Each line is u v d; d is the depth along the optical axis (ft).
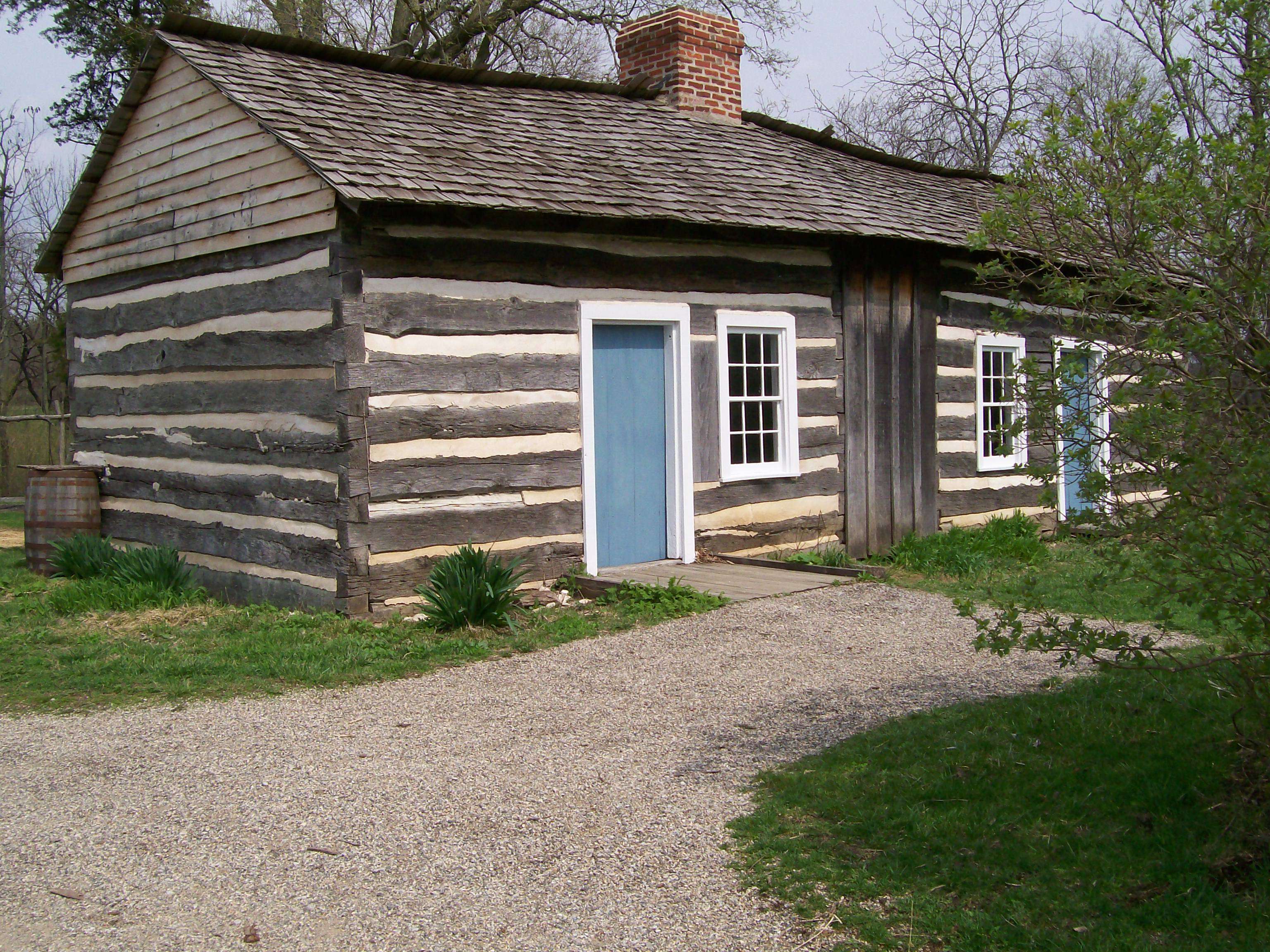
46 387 84.53
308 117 27.20
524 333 28.09
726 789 15.30
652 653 23.09
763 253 33.55
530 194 26.89
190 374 31.35
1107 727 16.94
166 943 11.38
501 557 27.73
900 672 21.43
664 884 12.46
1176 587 12.12
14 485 69.62
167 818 14.57
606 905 12.01
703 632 24.75
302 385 26.63
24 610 28.09
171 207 31.83
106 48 63.62
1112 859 12.62
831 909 11.81
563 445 28.89
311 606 26.63
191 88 30.71
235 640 24.26
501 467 27.66
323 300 25.75
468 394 27.07
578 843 13.58
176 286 31.94
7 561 38.91
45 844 13.80
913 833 13.48
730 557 32.30
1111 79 71.61
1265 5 13.65
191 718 19.04
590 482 29.35
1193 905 11.48
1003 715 17.93
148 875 12.91
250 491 28.81
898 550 35.04
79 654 23.25
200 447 30.99
